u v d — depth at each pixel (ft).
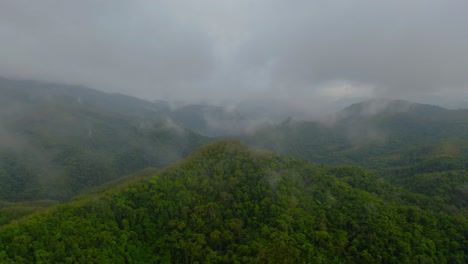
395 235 223.92
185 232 228.63
